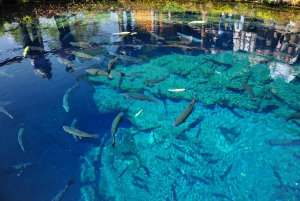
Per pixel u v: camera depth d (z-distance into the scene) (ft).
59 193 10.16
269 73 17.67
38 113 14.37
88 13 32.53
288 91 15.85
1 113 14.21
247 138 12.85
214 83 16.74
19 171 11.20
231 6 33.60
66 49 21.50
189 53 20.67
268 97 15.40
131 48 21.67
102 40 23.34
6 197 10.14
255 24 27.02
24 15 31.53
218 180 10.91
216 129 13.43
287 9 31.04
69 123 13.80
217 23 27.63
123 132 13.47
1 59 19.65
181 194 10.36
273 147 12.26
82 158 12.01
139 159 11.98
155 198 10.25
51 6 35.50
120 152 12.35
